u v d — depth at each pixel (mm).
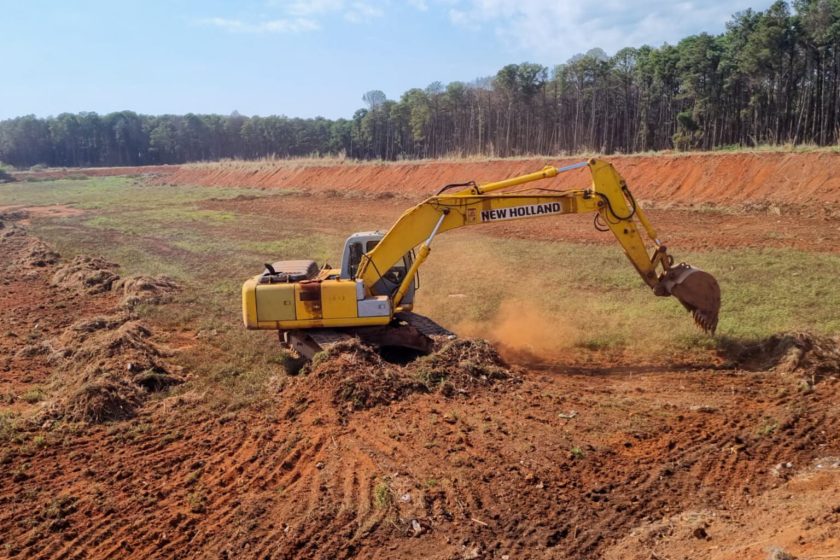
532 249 24891
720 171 33500
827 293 15656
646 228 11867
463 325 15125
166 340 15039
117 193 67938
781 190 29844
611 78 57719
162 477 8562
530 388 10891
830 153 30203
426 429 9344
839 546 5719
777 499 7199
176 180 87188
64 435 9906
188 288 20625
